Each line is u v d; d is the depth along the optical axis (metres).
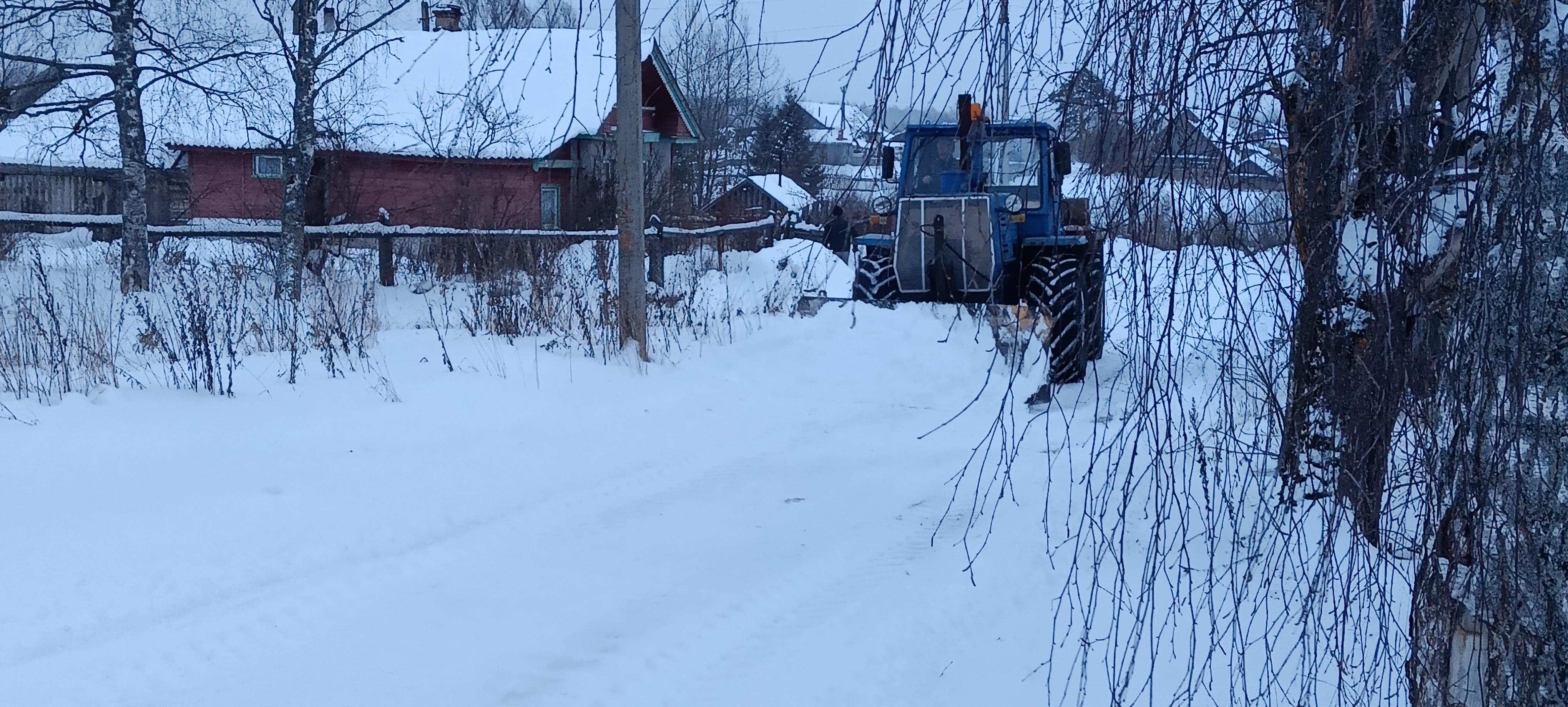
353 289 14.16
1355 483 2.62
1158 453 2.68
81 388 7.89
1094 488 6.17
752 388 10.13
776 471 7.27
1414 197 2.43
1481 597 2.43
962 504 6.48
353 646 4.35
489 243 14.59
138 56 16.22
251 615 4.52
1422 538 2.57
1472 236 2.33
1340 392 2.63
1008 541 5.68
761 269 17.42
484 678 4.15
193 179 22.89
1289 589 3.63
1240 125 2.57
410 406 8.09
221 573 4.87
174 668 4.06
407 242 16.38
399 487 6.26
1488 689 2.46
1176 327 2.65
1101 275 2.87
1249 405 3.00
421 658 4.29
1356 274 2.61
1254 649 4.16
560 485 6.62
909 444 8.13
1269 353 2.71
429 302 13.66
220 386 8.01
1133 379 2.72
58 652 4.07
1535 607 2.37
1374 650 3.17
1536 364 2.35
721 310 13.14
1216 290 2.62
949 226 9.60
